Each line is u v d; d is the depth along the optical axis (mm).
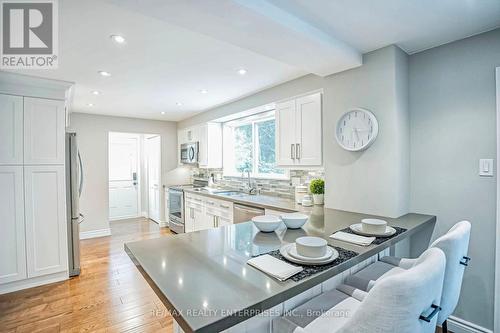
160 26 1810
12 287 2656
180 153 5688
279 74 2805
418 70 2164
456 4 1527
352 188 2305
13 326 2078
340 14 1630
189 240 1537
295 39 1755
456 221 1962
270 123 3893
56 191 2881
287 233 1682
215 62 2473
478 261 1865
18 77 2650
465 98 1919
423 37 1924
